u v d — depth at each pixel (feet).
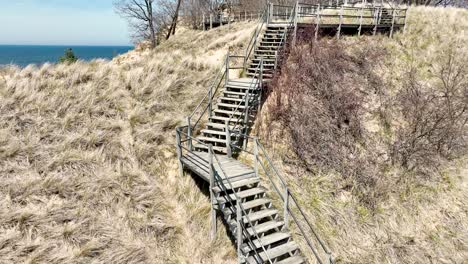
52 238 21.34
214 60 45.11
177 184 28.96
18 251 19.89
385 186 28.94
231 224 23.43
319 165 30.42
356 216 27.30
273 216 24.80
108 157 28.48
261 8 102.78
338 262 24.70
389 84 39.45
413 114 34.88
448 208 28.30
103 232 22.86
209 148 23.98
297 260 22.52
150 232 24.34
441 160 31.35
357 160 30.83
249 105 34.19
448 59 43.27
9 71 34.60
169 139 32.14
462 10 57.06
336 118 33.76
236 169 26.94
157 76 37.73
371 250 25.38
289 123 33.42
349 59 42.16
